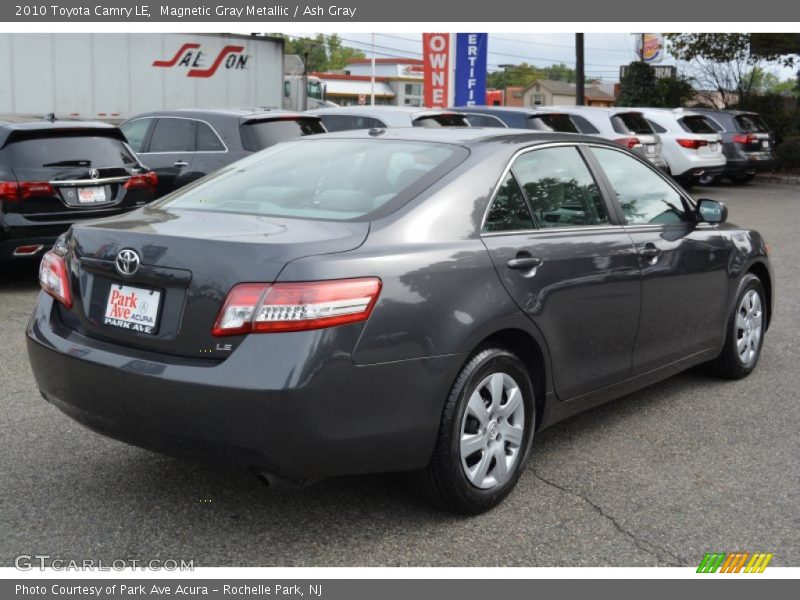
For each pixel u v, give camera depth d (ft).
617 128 53.06
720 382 18.56
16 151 25.75
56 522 11.61
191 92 63.98
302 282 9.96
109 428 11.04
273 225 11.26
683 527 11.81
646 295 14.75
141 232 11.05
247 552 10.96
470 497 11.71
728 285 17.47
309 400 9.87
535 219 12.98
